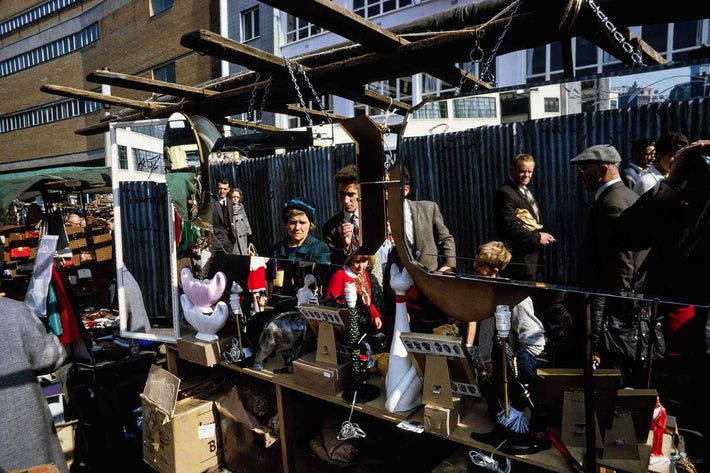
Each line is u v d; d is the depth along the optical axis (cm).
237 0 1148
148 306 261
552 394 142
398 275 166
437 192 139
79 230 601
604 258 110
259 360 215
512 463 161
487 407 160
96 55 1825
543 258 120
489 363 188
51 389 291
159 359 338
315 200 181
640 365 224
